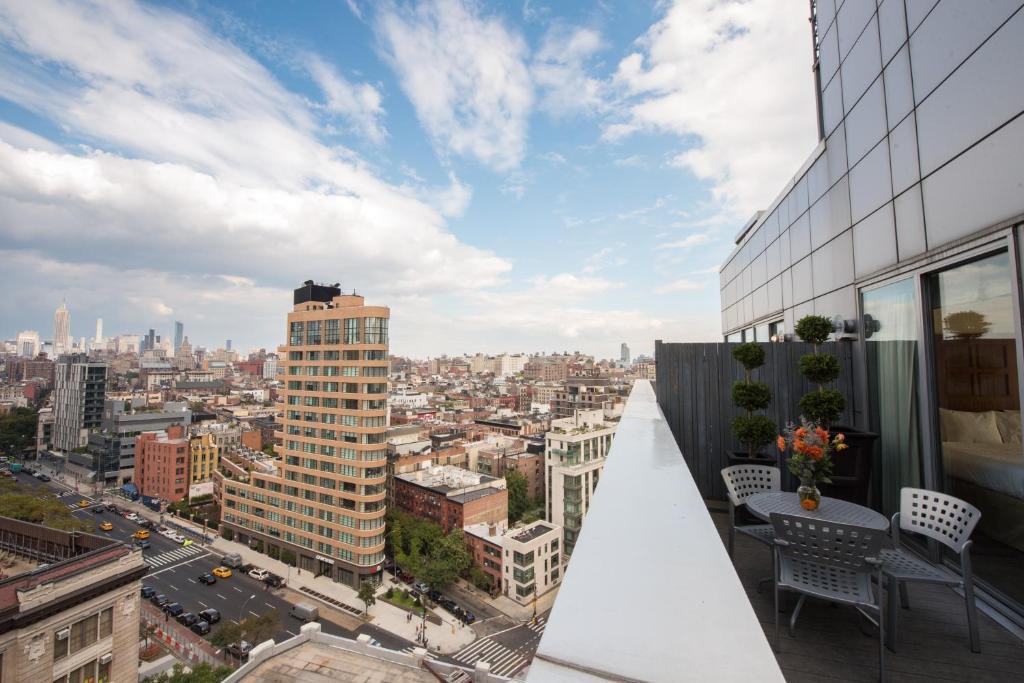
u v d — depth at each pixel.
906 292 5.11
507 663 28.89
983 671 2.64
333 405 38.88
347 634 32.09
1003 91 3.54
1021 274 3.39
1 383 187.88
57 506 41.16
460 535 41.19
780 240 9.80
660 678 0.87
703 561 1.45
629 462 2.87
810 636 3.00
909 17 4.86
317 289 43.38
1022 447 3.41
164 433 75.44
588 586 1.30
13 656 11.91
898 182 5.15
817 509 3.43
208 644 31.30
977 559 3.79
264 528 45.34
